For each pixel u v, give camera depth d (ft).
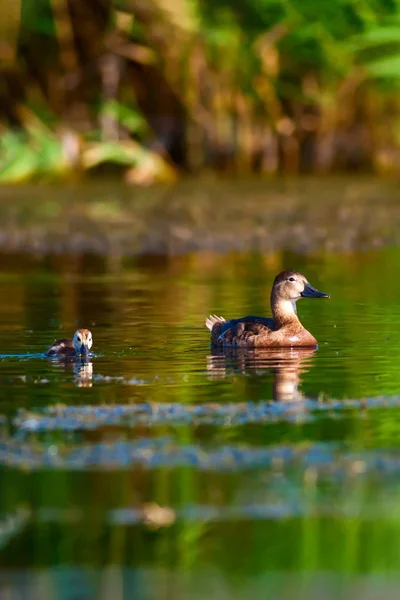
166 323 50.31
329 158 108.88
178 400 35.09
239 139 106.22
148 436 30.94
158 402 34.76
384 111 108.06
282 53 102.78
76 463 28.81
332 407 33.99
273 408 33.81
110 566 23.39
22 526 25.13
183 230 80.89
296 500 26.45
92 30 101.76
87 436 30.99
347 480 27.58
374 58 102.47
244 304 55.36
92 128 103.30
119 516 25.70
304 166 109.09
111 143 101.40
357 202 91.40
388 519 25.36
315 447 29.86
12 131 103.09
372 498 26.53
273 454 29.30
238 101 104.83
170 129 106.22
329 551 23.77
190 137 105.81
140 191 96.27
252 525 25.13
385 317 51.03
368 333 47.21
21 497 26.66
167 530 24.91
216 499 26.48
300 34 100.12
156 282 63.52
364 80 105.40
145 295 58.70
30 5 99.35
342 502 26.35
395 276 63.98
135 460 28.99
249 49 101.45
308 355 42.78
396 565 23.11
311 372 39.45
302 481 27.55
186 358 42.45
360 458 28.96
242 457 29.12
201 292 59.52
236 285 61.87
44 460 29.07
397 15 98.53
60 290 60.70
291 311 45.01
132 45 100.99
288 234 79.87
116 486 27.30
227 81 103.60
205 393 36.11
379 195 94.84
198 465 28.63
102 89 102.47
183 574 22.94
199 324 50.06
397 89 105.50
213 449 29.71
